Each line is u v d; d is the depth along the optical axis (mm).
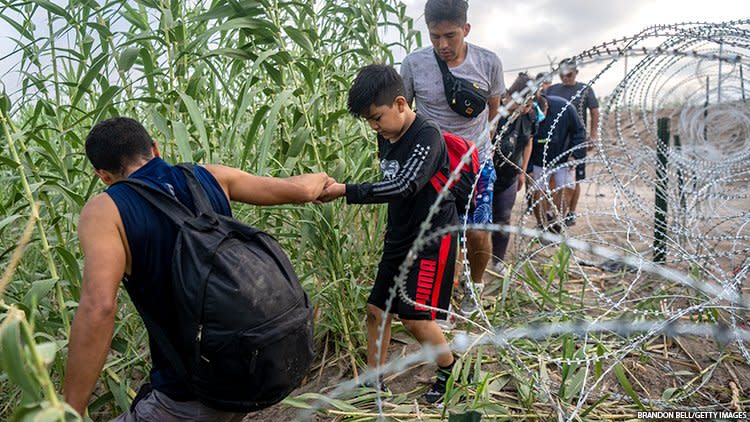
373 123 2164
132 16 2770
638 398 2322
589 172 7168
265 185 1883
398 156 2219
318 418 2477
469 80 3072
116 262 1445
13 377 934
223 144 2709
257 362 1473
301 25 2980
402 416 2342
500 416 2273
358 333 2871
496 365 2689
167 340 1521
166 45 2445
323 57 3199
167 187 1573
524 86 3387
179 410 1604
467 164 2391
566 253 3209
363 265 3195
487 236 3225
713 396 2475
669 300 3217
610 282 3709
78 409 1440
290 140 2768
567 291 3453
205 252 1468
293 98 2748
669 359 2736
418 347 2951
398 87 2133
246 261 1505
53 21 2549
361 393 2523
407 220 2297
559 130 4660
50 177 2150
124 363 2555
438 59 3061
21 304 1768
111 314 1421
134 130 1645
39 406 917
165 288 1502
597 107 5328
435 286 2293
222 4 2461
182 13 2598
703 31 1804
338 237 2781
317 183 2039
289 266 1665
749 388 2508
